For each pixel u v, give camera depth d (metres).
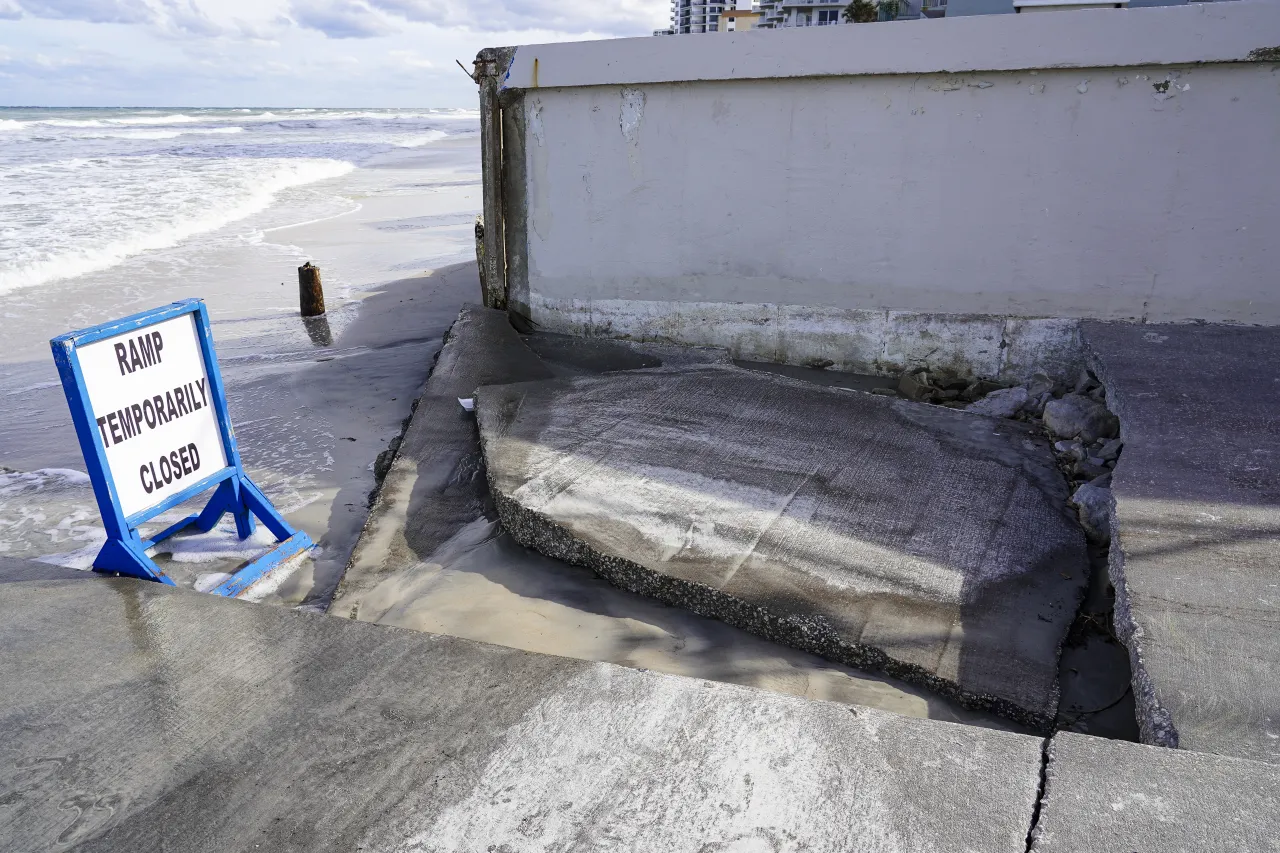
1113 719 2.79
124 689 2.77
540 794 2.23
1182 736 2.30
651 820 2.12
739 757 2.32
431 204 20.33
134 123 71.69
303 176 26.95
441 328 9.02
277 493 5.20
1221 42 4.89
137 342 3.64
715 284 6.57
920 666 2.94
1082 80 5.24
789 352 6.49
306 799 2.26
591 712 2.54
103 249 13.16
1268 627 2.70
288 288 11.23
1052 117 5.36
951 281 5.89
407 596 3.69
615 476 4.27
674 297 6.74
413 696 2.66
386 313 9.74
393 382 7.34
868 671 3.05
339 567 4.26
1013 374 5.86
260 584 4.09
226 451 4.17
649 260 6.73
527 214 7.10
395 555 4.04
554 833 2.10
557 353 6.80
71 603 3.30
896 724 2.43
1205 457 3.84
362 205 20.23
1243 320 5.44
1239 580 2.95
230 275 12.06
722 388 5.50
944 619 3.17
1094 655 3.08
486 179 7.15
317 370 7.70
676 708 2.54
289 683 2.76
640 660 3.17
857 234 6.03
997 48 5.26
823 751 2.33
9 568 3.59
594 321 7.09
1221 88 5.03
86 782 2.37
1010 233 5.67
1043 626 3.16
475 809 2.19
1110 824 2.00
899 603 3.26
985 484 4.21
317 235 15.60
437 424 5.37
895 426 4.92
